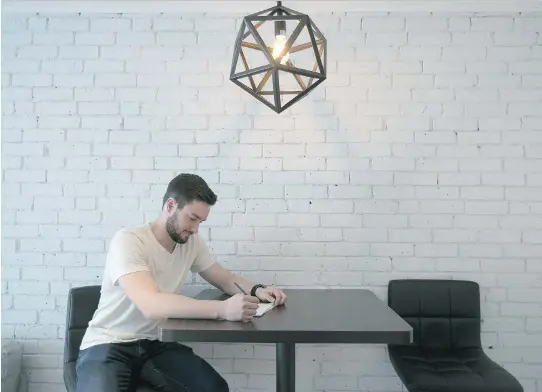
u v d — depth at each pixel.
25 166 2.61
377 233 2.59
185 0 2.57
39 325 2.59
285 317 1.77
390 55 2.60
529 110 2.58
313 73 1.66
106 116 2.61
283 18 1.61
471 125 2.59
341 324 1.66
